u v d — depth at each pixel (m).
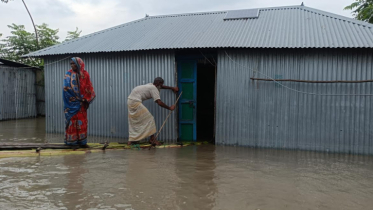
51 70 7.87
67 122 5.85
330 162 5.11
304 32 6.35
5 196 3.38
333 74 5.80
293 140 6.08
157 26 8.18
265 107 6.20
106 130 7.49
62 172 4.32
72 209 3.05
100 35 8.33
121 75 7.26
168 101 6.86
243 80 6.30
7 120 11.52
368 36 5.78
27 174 4.20
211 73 9.63
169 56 6.80
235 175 4.27
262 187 3.78
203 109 9.70
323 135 5.92
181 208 3.11
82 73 5.84
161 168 4.59
